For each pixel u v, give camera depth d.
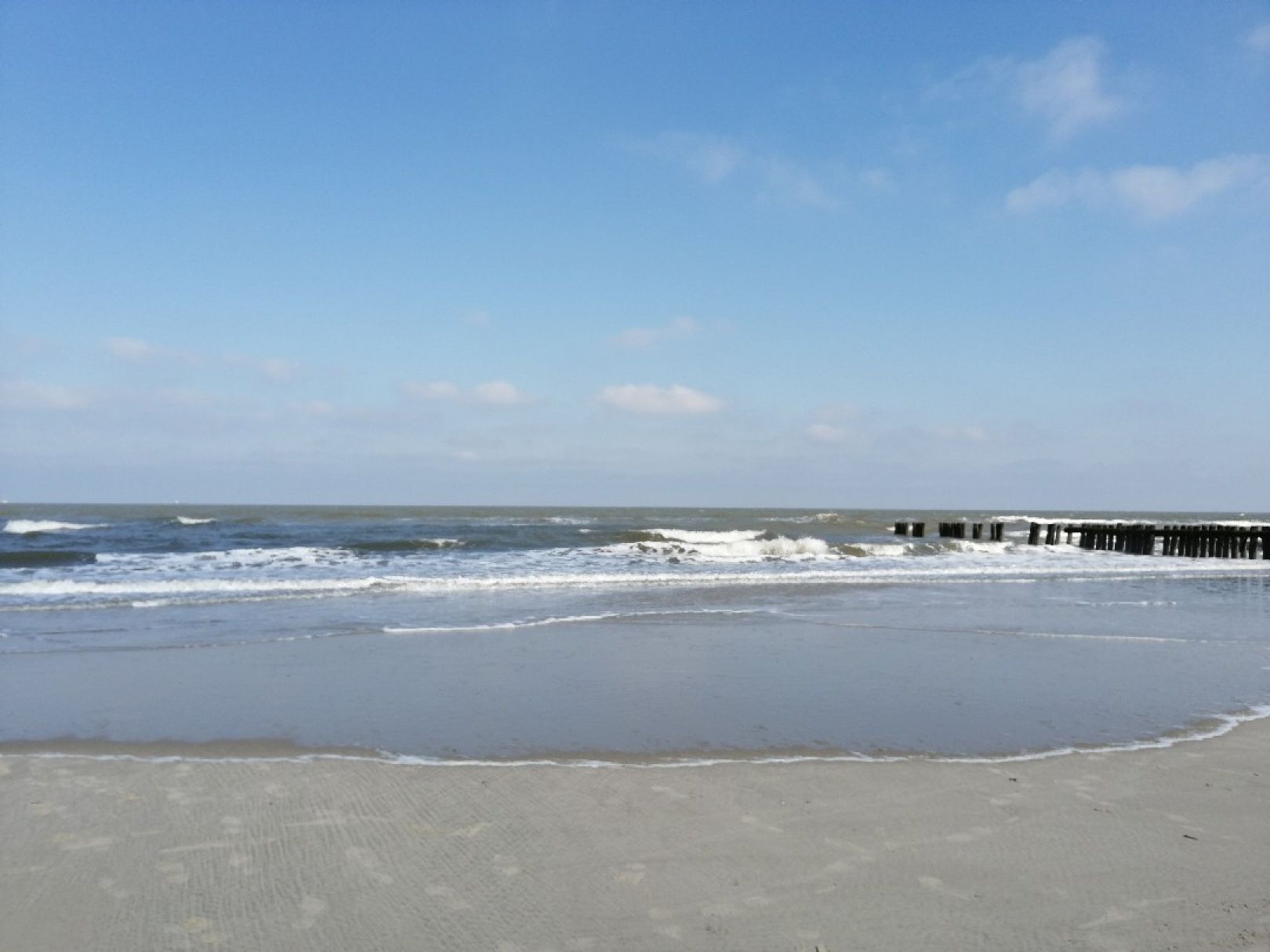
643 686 8.82
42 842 4.66
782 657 10.43
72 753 6.39
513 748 6.64
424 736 6.97
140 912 3.88
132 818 5.05
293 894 4.07
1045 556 31.55
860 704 8.18
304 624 12.57
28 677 8.99
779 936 3.71
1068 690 8.91
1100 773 6.14
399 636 11.63
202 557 22.73
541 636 11.75
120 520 46.31
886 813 5.26
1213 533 35.25
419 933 3.71
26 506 112.12
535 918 3.86
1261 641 12.45
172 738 6.82
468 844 4.70
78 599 14.95
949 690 8.82
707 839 4.80
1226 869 4.48
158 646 10.74
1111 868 4.46
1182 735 7.26
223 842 4.69
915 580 20.64
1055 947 3.65
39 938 3.63
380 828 4.93
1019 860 4.54
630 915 3.88
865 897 4.09
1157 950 3.63
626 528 42.69
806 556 27.02
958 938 3.71
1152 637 12.54
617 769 6.11
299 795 5.49
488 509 127.12
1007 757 6.54
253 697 8.21
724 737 7.02
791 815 5.20
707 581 19.16
